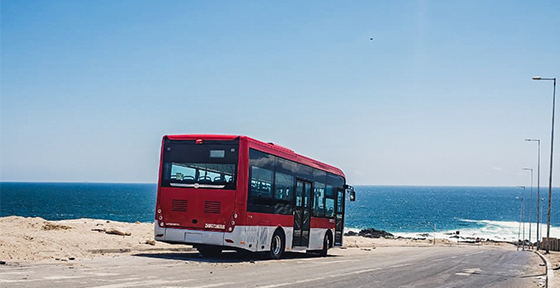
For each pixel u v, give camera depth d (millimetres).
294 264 18938
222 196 17953
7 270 12484
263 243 19312
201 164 18375
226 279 13000
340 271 17109
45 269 13078
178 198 18453
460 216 184000
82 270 13320
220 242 17781
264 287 11852
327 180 25641
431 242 84562
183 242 18250
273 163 20047
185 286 11289
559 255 45000
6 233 19141
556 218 188375
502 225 150750
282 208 20719
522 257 39188
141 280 11914
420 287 14062
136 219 106375
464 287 14977
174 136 18906
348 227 131000
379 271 18094
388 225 141750
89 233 23844
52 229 24156
